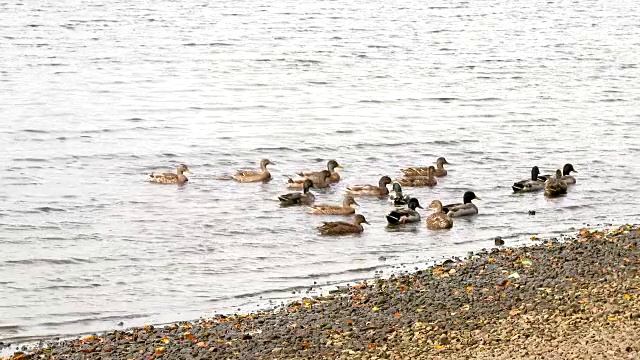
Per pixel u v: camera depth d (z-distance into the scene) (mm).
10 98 56281
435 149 45531
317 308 24484
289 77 64125
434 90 59906
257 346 21766
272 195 38125
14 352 22594
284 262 29703
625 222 33688
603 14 102500
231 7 103375
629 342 19328
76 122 50594
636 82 63125
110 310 25750
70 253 30609
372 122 50938
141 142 46656
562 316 21672
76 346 22641
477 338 20875
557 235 31938
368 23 91562
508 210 35719
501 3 111312
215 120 51500
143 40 79750
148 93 58531
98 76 63906
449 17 97312
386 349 20672
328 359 20547
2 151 44344
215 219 34562
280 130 49188
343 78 63875
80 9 99562
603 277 24797
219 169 42250
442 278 26250
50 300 26562
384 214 35844
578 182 39688
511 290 24359
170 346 22172
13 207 35750
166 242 31797
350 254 30484
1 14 94062
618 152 44781
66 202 36562
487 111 53906
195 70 66688
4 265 29469
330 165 40750
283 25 89688
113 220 34312
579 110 54281
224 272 28781
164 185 39312
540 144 46375
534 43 80625
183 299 26500
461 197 38188
